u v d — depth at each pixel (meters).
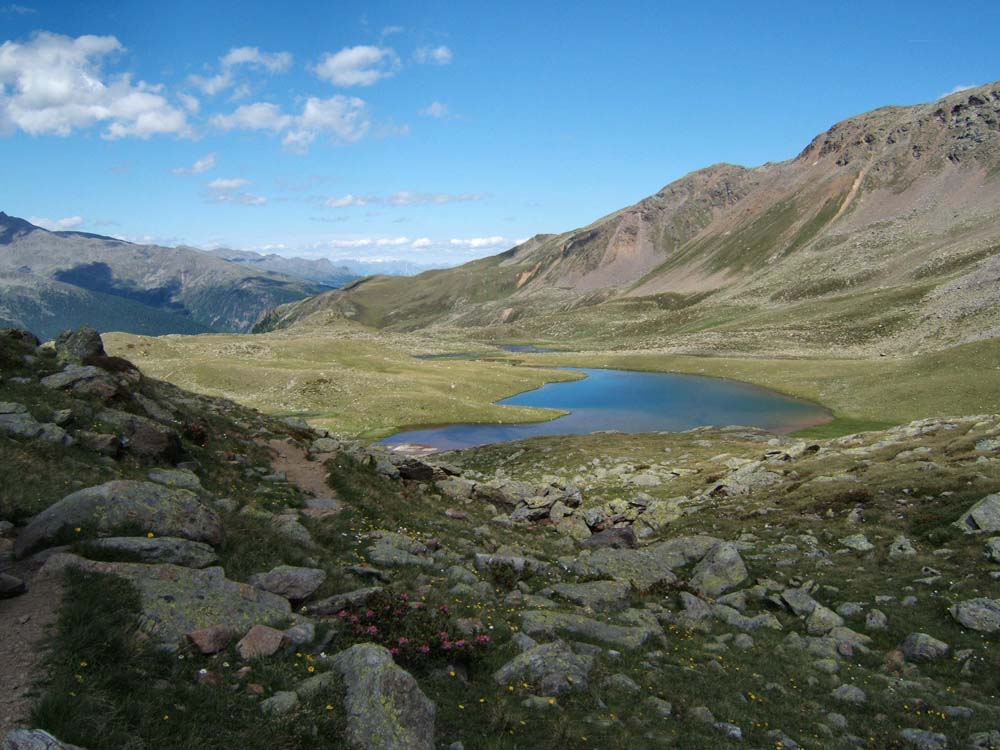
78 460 19.69
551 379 145.75
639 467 56.47
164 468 23.09
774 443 61.19
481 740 11.38
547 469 59.59
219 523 17.47
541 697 13.38
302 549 19.48
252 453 31.53
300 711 10.34
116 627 10.99
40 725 8.28
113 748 8.42
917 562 25.62
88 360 32.19
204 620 12.21
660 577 24.95
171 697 9.87
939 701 16.38
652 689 15.05
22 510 15.59
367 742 10.10
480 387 124.19
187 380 102.00
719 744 12.93
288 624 13.41
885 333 173.75
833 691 16.80
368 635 13.89
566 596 21.39
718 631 20.95
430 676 13.38
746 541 31.86
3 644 10.02
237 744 9.23
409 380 113.56
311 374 107.31
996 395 79.00
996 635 19.56
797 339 192.00
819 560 27.66
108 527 14.84
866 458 42.59
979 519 26.77
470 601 18.41
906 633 20.64
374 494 29.95
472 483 41.09
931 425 47.81
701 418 98.25
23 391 24.33
